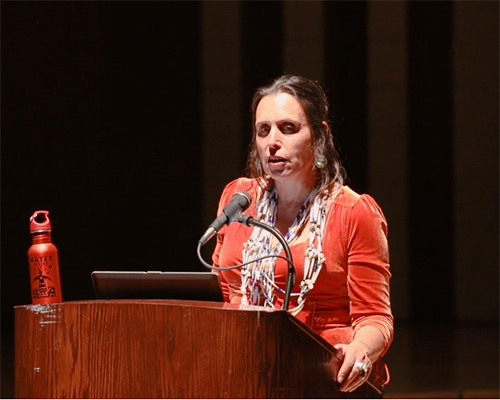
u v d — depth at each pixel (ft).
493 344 64.28
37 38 69.21
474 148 75.36
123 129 71.31
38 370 17.13
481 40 74.79
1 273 69.72
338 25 72.69
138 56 71.05
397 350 62.23
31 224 18.78
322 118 21.54
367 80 73.56
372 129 73.97
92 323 16.66
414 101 74.43
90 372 16.61
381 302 20.54
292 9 71.92
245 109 72.18
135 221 71.82
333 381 17.26
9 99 69.00
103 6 70.33
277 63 71.87
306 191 21.83
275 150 21.02
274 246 21.61
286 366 15.66
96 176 70.95
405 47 73.92
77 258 70.74
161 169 71.82
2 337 67.82
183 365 15.84
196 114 72.13
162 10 71.26
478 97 75.10
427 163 75.10
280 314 15.56
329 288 21.06
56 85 69.82
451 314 76.18
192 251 72.38
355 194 21.50
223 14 71.67
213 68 71.92
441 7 74.38
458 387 49.11
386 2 73.41
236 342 15.48
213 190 72.49
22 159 69.67
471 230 75.97
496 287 75.82
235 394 15.43
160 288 18.47
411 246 75.77
